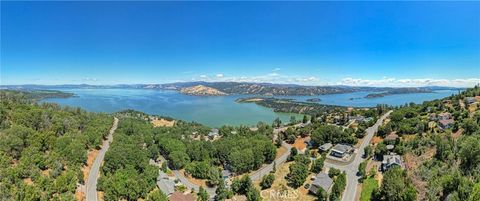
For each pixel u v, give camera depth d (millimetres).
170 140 165750
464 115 151625
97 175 126250
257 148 141000
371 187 102938
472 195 70750
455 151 103938
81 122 191000
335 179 111562
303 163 125500
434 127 150875
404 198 84500
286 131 186000
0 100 193250
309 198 103688
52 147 133375
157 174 120062
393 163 113500
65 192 99562
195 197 109188
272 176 114438
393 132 160750
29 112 167500
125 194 102250
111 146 151250
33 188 89875
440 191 84250
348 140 158875
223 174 129875
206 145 153500
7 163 106875
